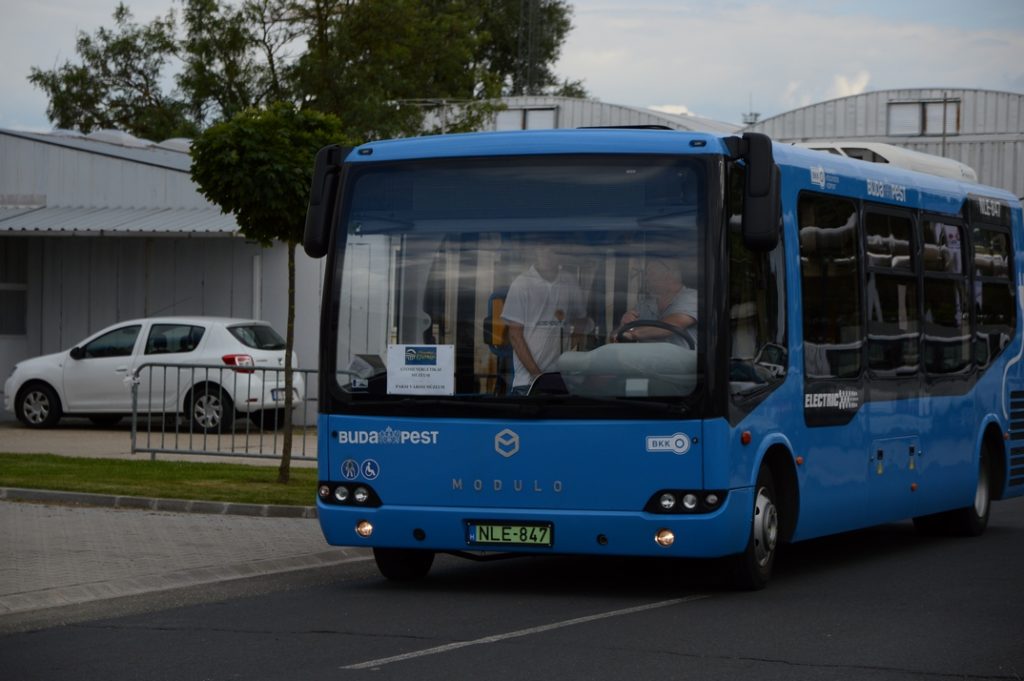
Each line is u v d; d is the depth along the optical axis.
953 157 54.03
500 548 12.59
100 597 12.94
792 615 12.01
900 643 10.73
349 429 13.00
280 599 12.89
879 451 15.57
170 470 22.16
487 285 12.78
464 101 69.12
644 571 14.92
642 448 12.32
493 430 12.57
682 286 12.43
